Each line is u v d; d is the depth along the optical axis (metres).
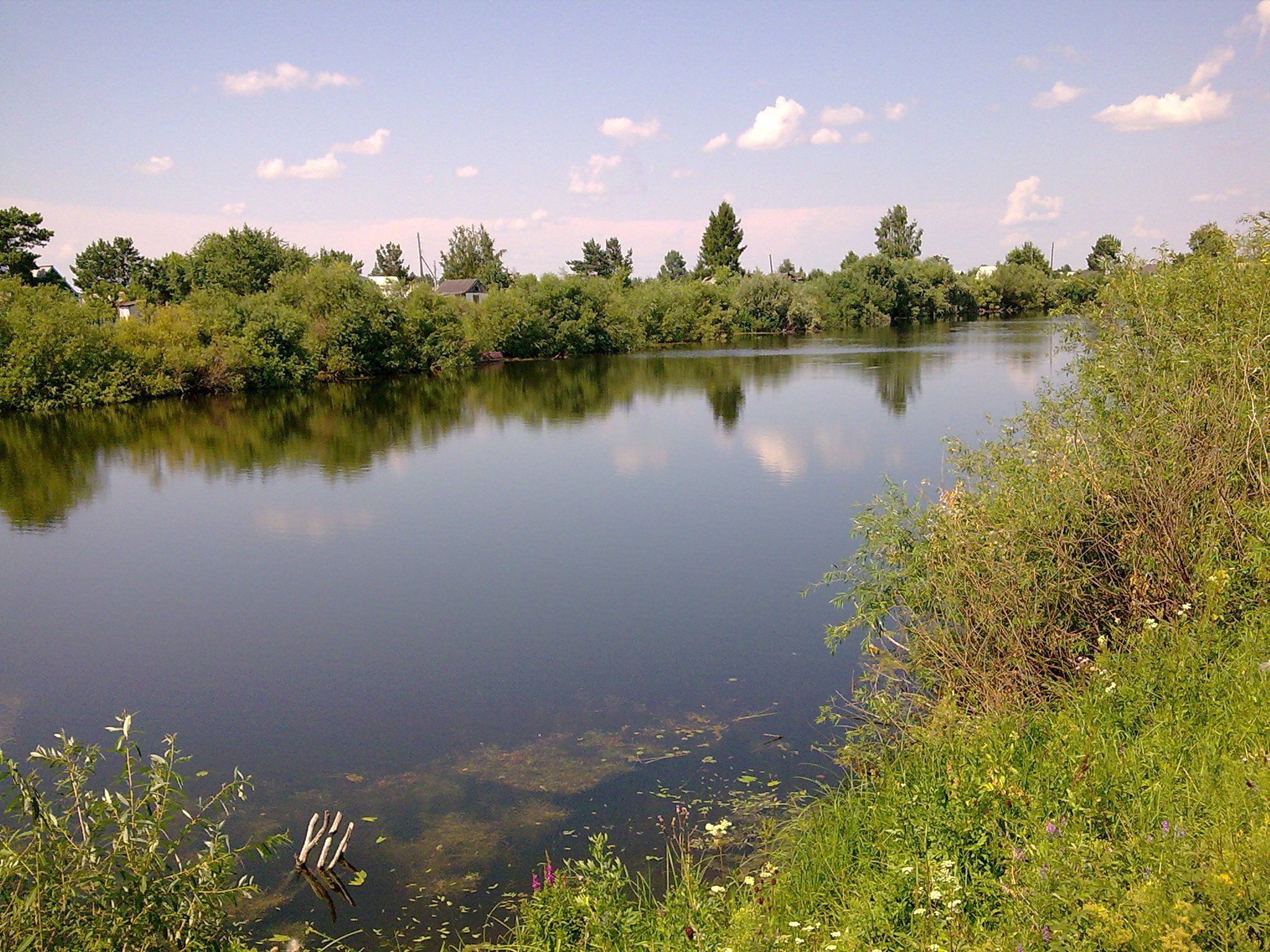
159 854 4.00
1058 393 9.05
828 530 12.97
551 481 17.14
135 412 28.83
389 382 37.66
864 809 5.21
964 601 6.57
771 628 9.43
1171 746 4.34
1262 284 7.43
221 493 16.97
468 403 29.83
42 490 17.56
